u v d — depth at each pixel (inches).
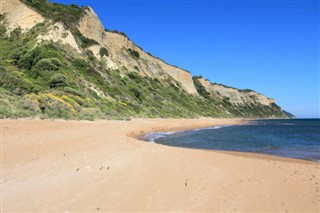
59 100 1236.5
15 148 450.6
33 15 2151.8
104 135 654.5
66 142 526.6
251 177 332.5
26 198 253.6
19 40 1908.2
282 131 1546.5
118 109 1701.5
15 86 1221.1
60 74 1504.7
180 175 324.8
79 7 2768.2
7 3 2246.6
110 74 2252.7
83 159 396.8
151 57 3720.5
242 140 960.9
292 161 514.3
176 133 1187.9
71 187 281.4
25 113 927.0
